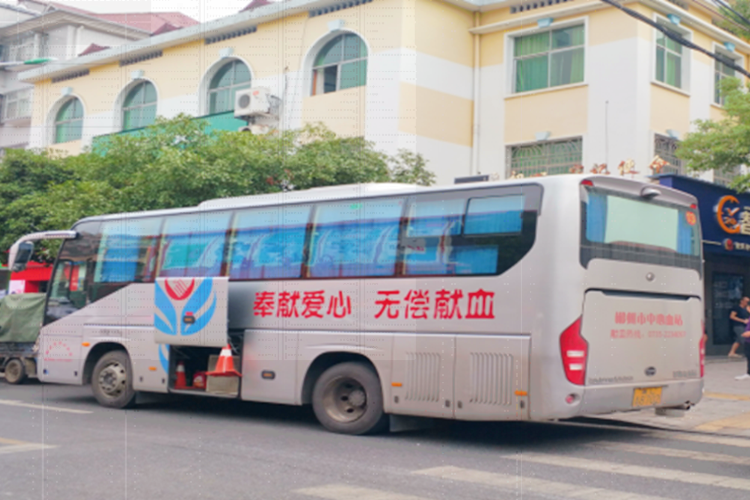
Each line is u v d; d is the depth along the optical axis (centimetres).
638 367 832
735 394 1257
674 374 880
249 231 1032
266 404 1256
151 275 1130
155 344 1108
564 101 1945
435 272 851
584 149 1903
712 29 2047
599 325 792
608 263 807
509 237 805
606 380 794
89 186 1755
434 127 1983
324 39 2061
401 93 1911
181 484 628
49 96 2708
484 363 802
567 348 764
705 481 651
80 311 1216
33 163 2130
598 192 809
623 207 835
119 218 1198
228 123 2152
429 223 867
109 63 2538
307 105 2052
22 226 1956
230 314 1023
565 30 1978
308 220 974
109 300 1180
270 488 615
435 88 1992
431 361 839
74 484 626
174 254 1109
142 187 1650
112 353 1169
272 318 984
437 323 839
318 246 957
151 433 909
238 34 2236
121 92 2494
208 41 2291
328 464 719
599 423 1022
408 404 851
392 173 1798
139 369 1127
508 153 2031
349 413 917
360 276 909
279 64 2130
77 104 2661
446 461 742
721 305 2039
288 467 703
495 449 818
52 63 2678
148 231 1152
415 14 1953
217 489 611
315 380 955
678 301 894
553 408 760
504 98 2033
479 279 817
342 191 950
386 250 895
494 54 2066
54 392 1409
